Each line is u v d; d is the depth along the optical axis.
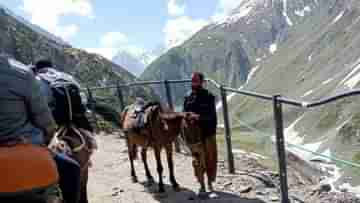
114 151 15.17
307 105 7.23
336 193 10.12
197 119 8.94
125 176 11.88
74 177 5.21
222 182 10.48
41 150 4.15
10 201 3.80
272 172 11.62
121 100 18.09
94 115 20.52
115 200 9.80
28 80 4.07
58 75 6.82
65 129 6.66
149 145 10.20
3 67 3.88
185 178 11.23
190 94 9.54
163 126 9.64
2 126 3.88
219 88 11.05
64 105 6.61
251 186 10.11
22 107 4.04
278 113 8.14
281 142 8.23
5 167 3.78
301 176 13.00
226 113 11.08
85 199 7.00
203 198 9.37
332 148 124.81
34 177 3.91
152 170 12.34
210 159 9.48
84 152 6.86
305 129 158.25
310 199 9.59
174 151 14.50
